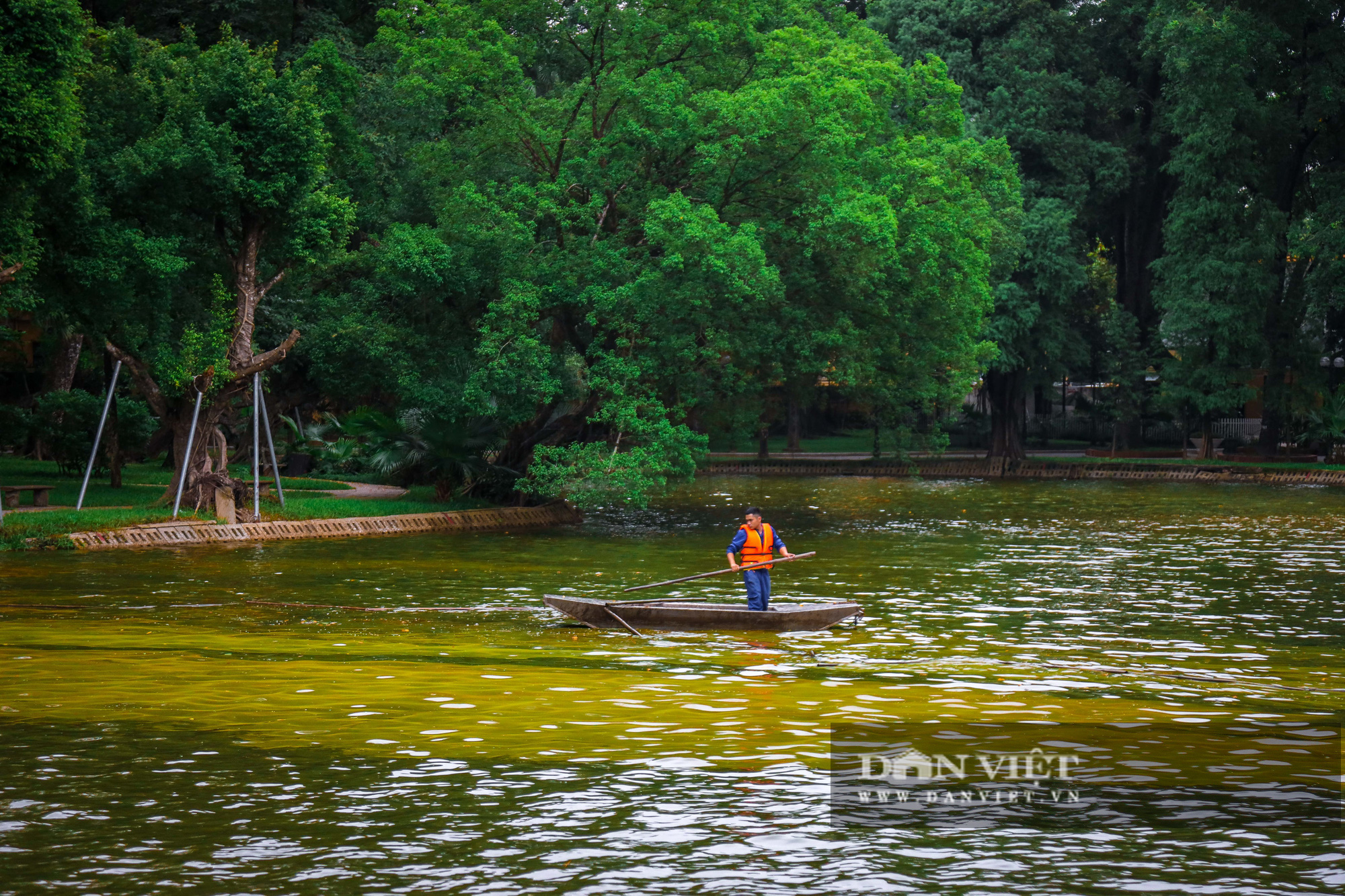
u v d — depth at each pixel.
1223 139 59.50
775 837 8.49
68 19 24.23
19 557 24.72
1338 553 27.95
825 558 26.89
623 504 42.34
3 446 48.41
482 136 34.53
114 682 13.27
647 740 11.00
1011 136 61.81
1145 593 21.53
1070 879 7.79
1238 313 60.38
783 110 32.50
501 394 33.19
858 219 31.78
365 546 28.45
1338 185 61.19
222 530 28.55
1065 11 68.00
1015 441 64.62
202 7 42.41
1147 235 70.81
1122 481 57.19
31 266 26.16
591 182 34.09
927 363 40.69
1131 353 66.12
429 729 11.34
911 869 7.94
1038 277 60.75
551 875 7.79
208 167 27.81
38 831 8.49
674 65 35.69
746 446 76.81
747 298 33.09
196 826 8.61
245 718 11.70
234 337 30.03
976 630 17.55
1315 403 64.81
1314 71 61.41
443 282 33.12
